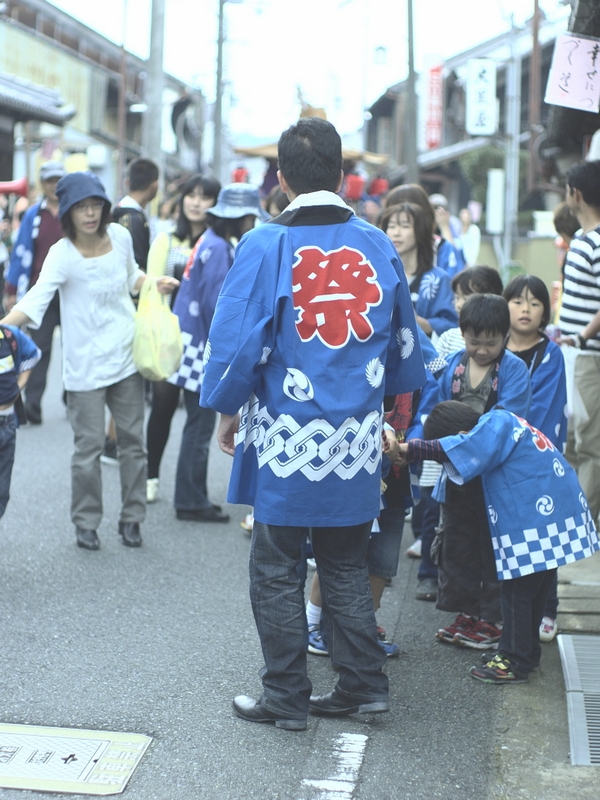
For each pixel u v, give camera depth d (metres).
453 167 32.97
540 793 2.92
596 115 6.73
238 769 3.04
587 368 5.20
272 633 3.29
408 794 2.91
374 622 3.36
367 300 3.16
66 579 4.89
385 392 3.44
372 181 17.86
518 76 22.39
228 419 3.37
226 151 37.94
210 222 6.08
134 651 3.99
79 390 5.31
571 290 5.25
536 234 22.05
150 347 5.32
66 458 7.58
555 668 3.91
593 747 3.19
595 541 3.69
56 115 23.83
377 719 3.43
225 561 5.32
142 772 3.02
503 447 3.56
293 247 3.16
